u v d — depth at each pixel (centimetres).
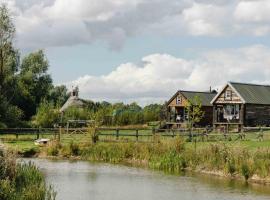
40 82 11356
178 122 8419
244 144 4884
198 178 3847
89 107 10038
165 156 4481
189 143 5228
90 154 5256
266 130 6581
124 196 3133
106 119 8900
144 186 3497
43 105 8306
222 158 4094
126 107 10681
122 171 4262
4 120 8188
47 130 6519
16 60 9738
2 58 8394
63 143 5691
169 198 3081
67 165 4666
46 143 5700
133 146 5056
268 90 7862
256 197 3116
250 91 7569
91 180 3756
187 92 8694
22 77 11006
